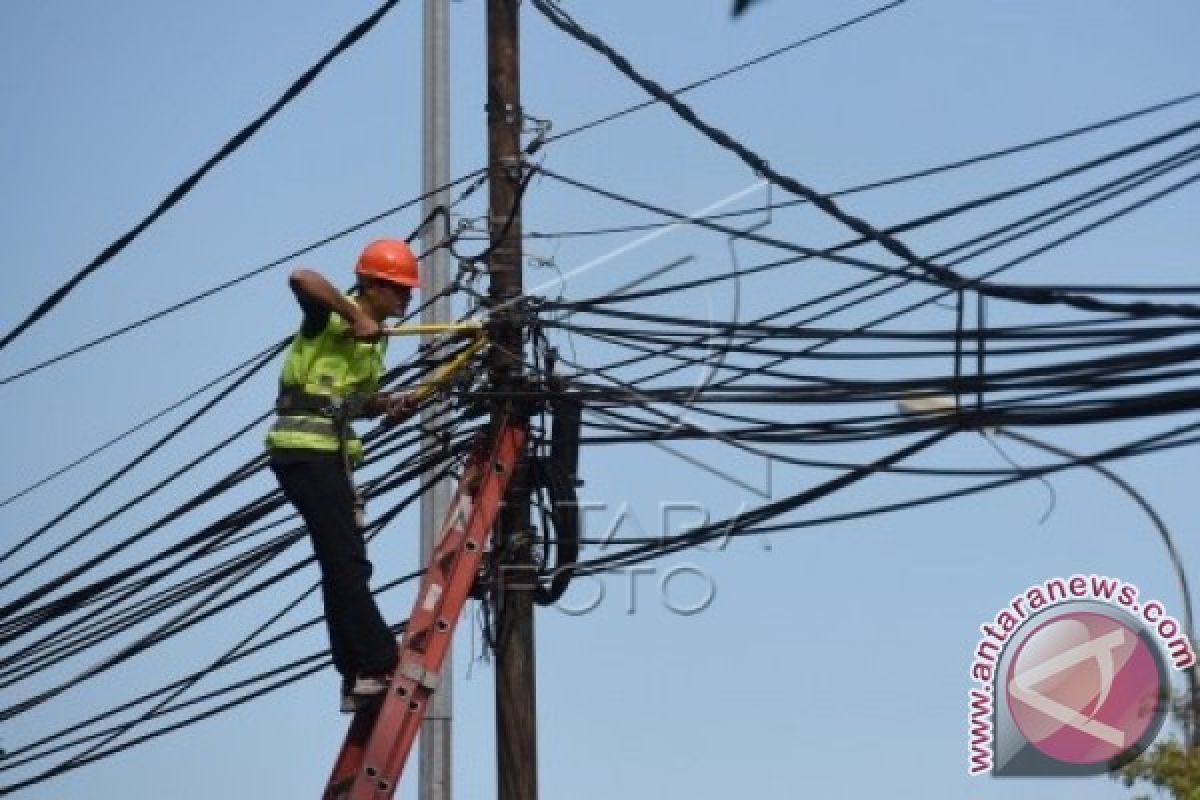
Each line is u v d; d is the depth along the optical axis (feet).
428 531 76.69
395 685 61.16
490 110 66.49
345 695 61.57
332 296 60.13
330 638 61.77
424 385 62.54
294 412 60.59
